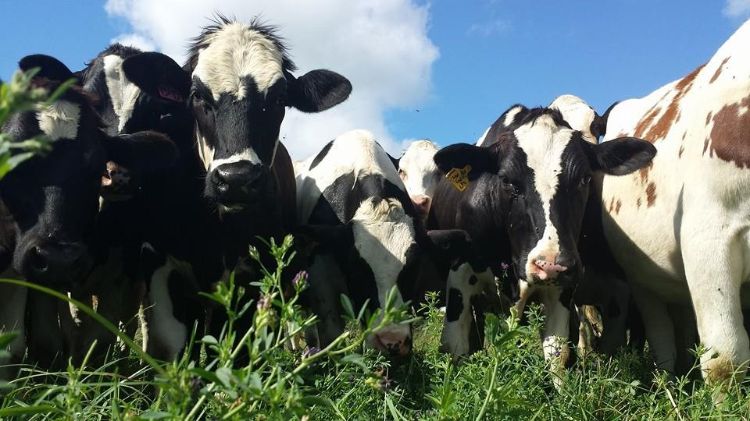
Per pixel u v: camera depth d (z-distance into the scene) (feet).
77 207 5.61
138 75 6.72
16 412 2.26
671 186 6.61
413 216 7.67
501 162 7.29
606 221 7.83
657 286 7.41
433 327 7.29
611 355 8.10
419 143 13.14
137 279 7.19
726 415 4.37
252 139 6.32
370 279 6.98
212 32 7.04
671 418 4.58
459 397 3.82
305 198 8.54
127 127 7.88
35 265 5.36
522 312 7.26
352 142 8.54
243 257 6.65
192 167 6.68
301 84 7.31
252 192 6.10
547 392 5.33
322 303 7.49
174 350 6.38
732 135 5.66
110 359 6.63
